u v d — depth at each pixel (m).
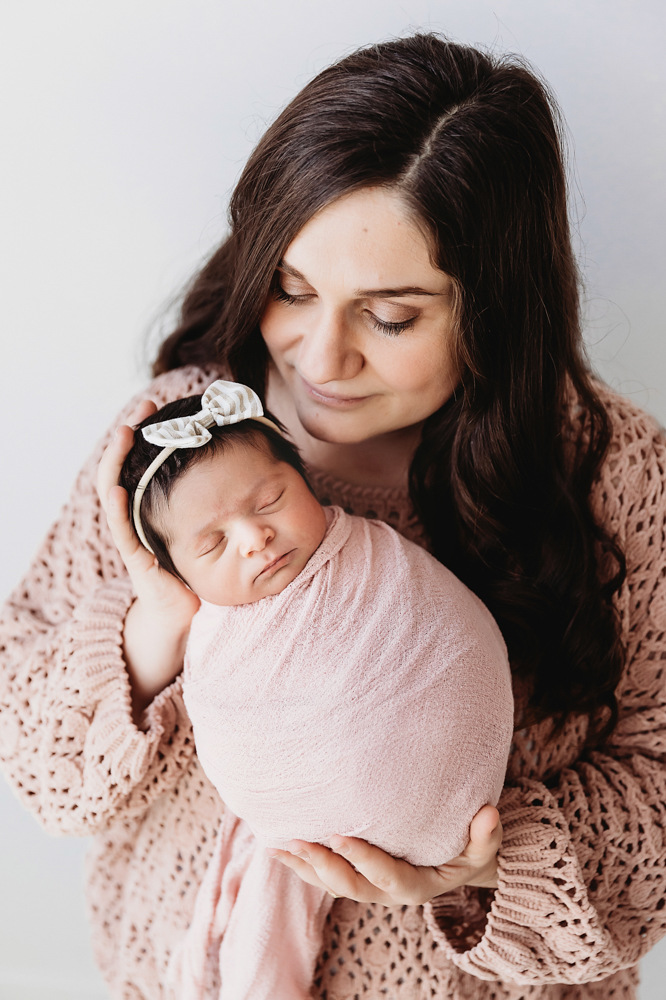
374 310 0.77
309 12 1.10
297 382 0.88
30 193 1.22
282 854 0.77
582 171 1.12
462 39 1.09
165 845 1.00
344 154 0.69
